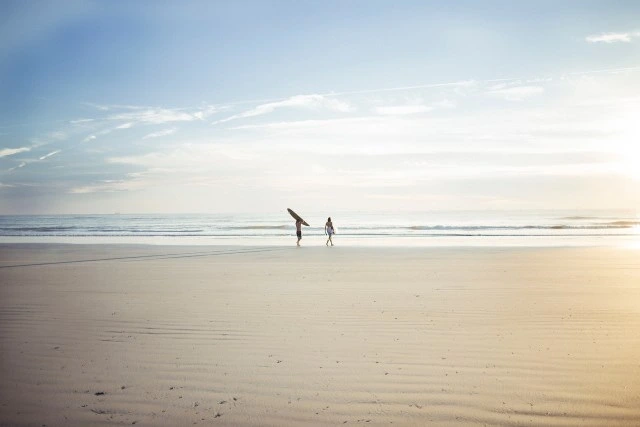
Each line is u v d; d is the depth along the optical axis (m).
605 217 82.12
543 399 3.88
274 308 7.55
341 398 3.98
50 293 9.27
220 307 7.68
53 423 3.62
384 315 6.92
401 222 73.06
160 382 4.40
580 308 7.21
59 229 57.09
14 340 5.79
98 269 13.61
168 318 6.89
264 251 19.80
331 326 6.32
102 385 4.34
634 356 4.87
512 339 5.54
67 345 5.57
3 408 3.88
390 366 4.70
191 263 15.13
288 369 4.67
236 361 4.93
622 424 3.46
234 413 3.75
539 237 30.61
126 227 62.50
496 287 9.41
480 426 3.47
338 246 22.70
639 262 13.99
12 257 17.92
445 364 4.73
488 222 64.75
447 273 11.77
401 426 3.49
